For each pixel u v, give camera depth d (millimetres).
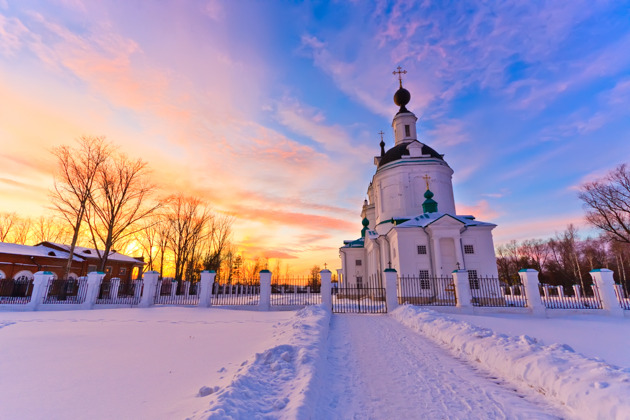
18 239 47594
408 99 39875
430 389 5188
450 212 30953
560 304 19016
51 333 9523
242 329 10328
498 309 17141
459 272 17688
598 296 16984
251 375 4688
